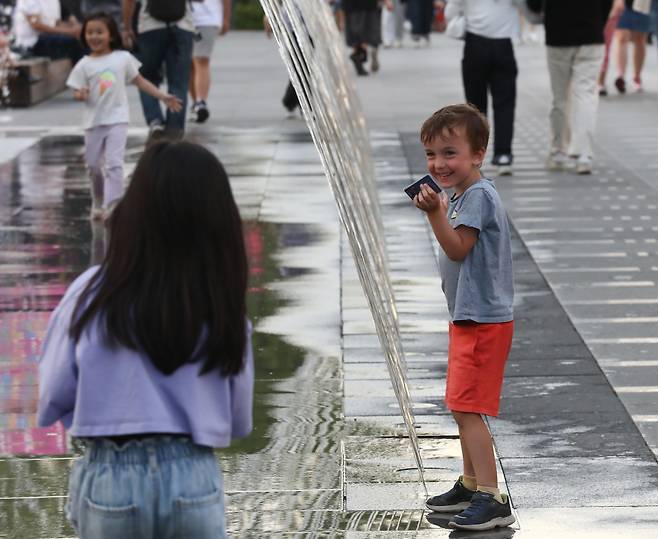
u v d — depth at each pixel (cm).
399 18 7056
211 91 4672
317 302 1825
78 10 4666
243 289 709
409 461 1231
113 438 689
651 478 1168
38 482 1190
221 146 3303
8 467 1228
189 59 3284
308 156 3144
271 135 3488
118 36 2362
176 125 3309
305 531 1069
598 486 1148
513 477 1172
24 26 4469
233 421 721
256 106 4169
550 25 2770
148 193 695
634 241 2169
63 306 712
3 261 2092
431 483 1173
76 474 704
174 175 695
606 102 4191
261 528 1075
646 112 3891
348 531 1068
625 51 4391
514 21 2716
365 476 1194
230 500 1135
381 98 4422
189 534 691
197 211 694
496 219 1063
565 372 1481
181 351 682
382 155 3117
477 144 1064
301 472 1205
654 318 1705
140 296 686
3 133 3597
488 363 1072
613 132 3466
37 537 1063
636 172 2838
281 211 2475
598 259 2044
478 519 1060
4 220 2411
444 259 1090
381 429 1322
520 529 1062
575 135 2805
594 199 2538
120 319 683
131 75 2362
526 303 1789
